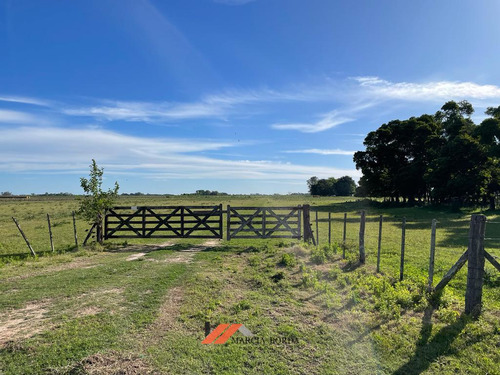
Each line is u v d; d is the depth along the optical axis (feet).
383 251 46.42
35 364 15.39
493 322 19.75
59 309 22.76
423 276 31.35
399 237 62.80
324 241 57.00
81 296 25.62
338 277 29.94
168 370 15.07
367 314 21.47
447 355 16.51
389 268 34.40
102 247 50.70
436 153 164.25
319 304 23.80
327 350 16.99
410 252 46.09
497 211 132.46
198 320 20.79
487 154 129.39
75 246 50.31
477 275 21.16
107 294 26.04
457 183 129.80
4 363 15.52
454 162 134.72
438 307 22.61
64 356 16.07
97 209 52.34
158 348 17.08
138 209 56.44
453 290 27.14
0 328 19.66
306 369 15.29
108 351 16.57
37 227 82.89
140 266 36.58
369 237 63.16
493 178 137.80
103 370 14.88
